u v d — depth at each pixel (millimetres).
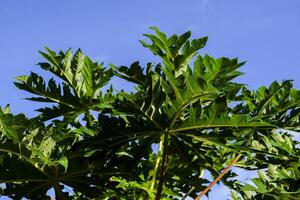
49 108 5492
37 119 4590
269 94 5250
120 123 4727
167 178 5477
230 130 4648
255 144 5129
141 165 5559
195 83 4375
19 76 5281
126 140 4859
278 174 5590
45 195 4930
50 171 4703
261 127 5188
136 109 4633
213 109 4523
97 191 5070
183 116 4949
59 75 5402
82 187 5000
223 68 4367
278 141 5258
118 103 4633
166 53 4762
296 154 5398
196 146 4887
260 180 5488
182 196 5637
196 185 5441
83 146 4762
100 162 4801
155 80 4621
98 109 5637
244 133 5102
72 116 5605
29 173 4664
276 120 5270
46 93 5383
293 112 5270
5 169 4562
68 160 4723
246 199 5926
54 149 4746
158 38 4723
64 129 5535
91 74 5445
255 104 5316
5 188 4746
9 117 4391
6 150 4457
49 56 5305
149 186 5625
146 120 4715
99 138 4758
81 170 4793
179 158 5457
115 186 5254
